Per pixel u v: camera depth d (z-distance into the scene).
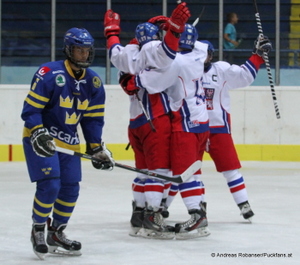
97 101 10.44
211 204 16.59
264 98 29.66
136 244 11.39
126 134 29.61
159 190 11.99
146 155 12.17
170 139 12.06
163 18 13.02
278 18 30.72
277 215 14.75
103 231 12.66
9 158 28.55
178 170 11.94
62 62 10.16
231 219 14.21
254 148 29.61
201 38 31.16
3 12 30.59
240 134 29.70
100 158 10.55
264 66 30.77
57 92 9.95
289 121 29.69
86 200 17.11
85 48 9.88
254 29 31.08
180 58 11.84
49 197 9.91
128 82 11.97
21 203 16.39
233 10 31.12
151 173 11.23
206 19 31.06
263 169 25.97
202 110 12.24
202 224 11.95
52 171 9.86
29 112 9.84
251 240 11.77
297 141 29.70
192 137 12.03
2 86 28.86
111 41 12.73
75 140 10.38
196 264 9.78
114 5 31.23
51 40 30.64
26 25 30.70
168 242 11.61
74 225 13.30
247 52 31.06
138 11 31.28
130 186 20.30
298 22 30.81
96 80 10.31
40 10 30.78
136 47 12.17
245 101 29.66
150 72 11.66
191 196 11.96
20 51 30.70
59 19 30.89
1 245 11.24
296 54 30.86
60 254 10.41
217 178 22.72
